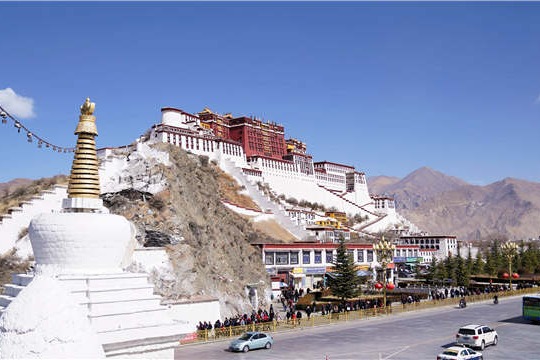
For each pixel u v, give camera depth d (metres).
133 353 27.94
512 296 91.25
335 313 62.44
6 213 68.94
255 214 123.56
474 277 123.12
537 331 55.22
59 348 20.81
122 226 29.92
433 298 81.12
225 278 64.88
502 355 43.28
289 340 49.62
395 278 119.69
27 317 20.84
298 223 131.12
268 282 78.25
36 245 28.98
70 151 31.41
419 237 169.88
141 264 54.00
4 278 57.22
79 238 28.41
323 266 98.44
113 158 73.88
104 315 27.98
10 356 20.28
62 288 22.27
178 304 52.38
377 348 45.59
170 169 71.12
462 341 46.00
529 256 140.12
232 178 142.12
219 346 46.41
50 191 67.12
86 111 30.89
